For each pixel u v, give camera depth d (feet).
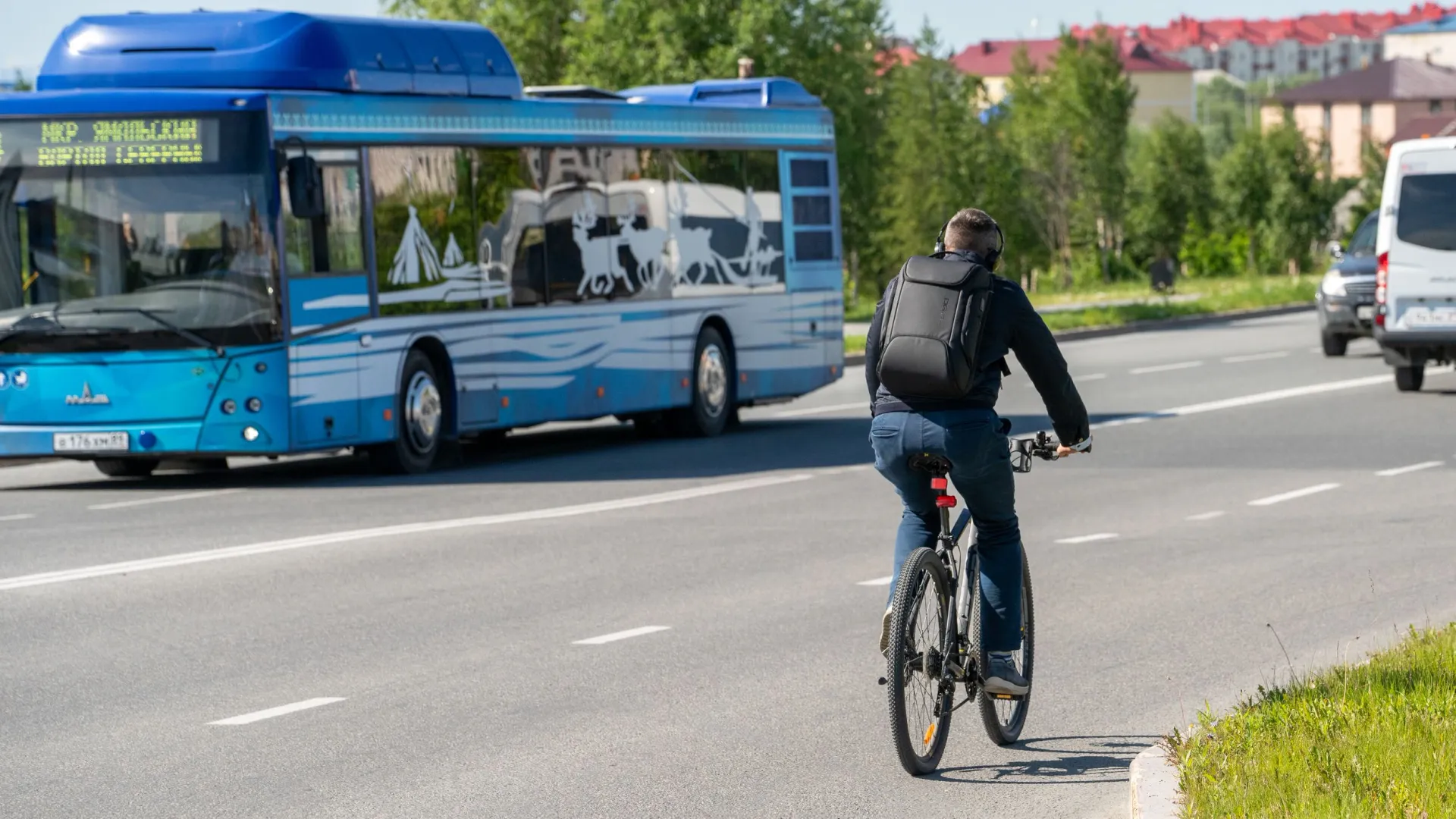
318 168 103.04
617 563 75.41
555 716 49.32
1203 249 572.10
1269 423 129.29
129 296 101.19
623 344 126.31
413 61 112.06
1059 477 102.42
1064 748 45.55
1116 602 65.57
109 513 93.04
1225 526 83.56
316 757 45.16
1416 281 146.82
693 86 145.07
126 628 62.44
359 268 106.01
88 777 43.47
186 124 100.89
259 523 88.33
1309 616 62.44
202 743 46.68
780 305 141.28
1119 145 617.21
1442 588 67.00
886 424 41.88
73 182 101.65
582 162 123.75
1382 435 120.37
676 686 52.85
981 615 44.11
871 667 55.26
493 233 116.37
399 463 109.50
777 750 45.57
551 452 124.36
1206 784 36.91
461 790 42.04
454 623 62.69
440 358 112.68
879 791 41.81
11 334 101.86
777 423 144.97
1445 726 40.70
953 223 42.91
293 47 105.91
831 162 147.95
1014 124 654.53
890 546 79.20
